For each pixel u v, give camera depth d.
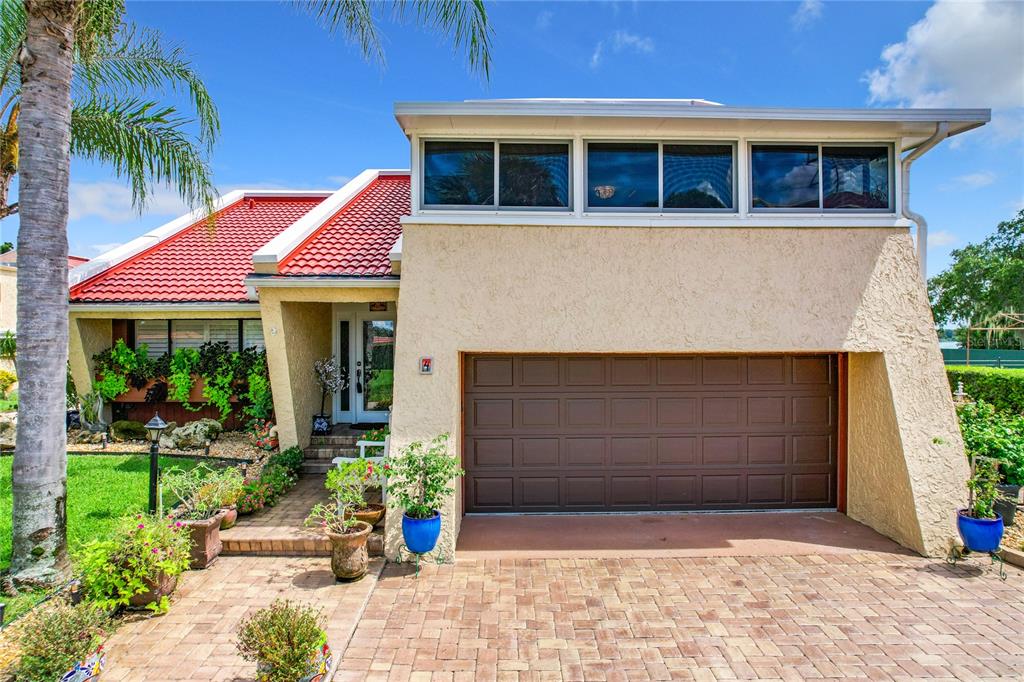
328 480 7.21
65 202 6.58
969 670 5.05
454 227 7.73
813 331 7.93
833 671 5.04
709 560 7.44
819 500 9.33
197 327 13.04
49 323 6.36
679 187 8.00
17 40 8.27
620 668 5.10
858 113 7.36
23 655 4.27
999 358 35.06
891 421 7.96
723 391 9.24
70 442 12.02
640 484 9.24
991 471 7.45
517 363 9.13
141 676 4.85
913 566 7.23
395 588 6.66
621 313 7.82
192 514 7.38
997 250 43.84
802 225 7.88
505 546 7.89
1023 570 7.06
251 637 4.52
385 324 13.24
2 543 7.22
